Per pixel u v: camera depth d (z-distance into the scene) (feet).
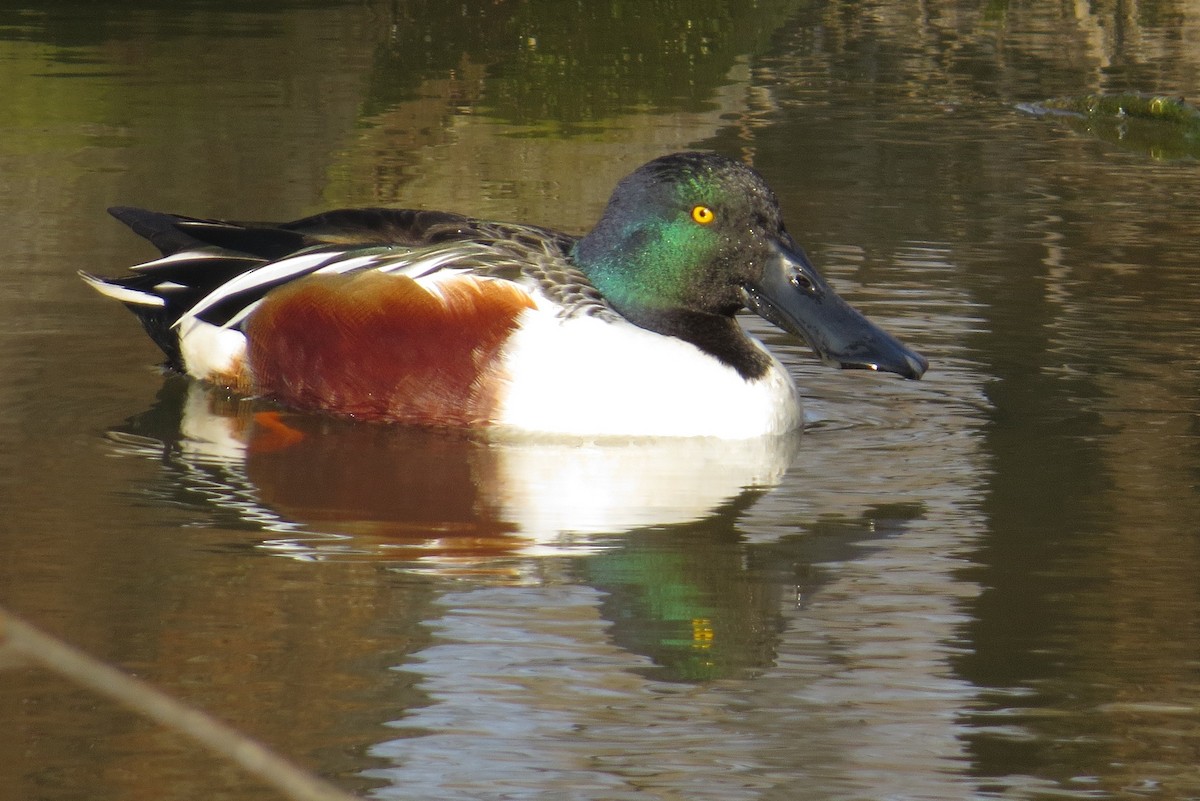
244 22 87.25
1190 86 77.97
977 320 42.75
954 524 29.48
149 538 27.99
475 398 34.73
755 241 35.65
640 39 85.92
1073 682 23.16
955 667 23.57
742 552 28.12
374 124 66.13
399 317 34.96
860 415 36.60
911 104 73.77
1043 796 20.06
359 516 29.48
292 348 35.88
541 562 27.48
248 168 58.59
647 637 24.36
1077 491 31.19
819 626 25.02
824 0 99.60
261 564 26.96
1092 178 60.39
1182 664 23.67
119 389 36.73
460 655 23.58
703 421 34.50
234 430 34.63
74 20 85.92
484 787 19.89
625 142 64.64
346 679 22.71
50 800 19.29
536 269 35.63
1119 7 98.27
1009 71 81.76
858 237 51.11
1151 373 38.81
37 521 28.58
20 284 43.96
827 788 20.16
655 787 20.06
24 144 60.75
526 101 71.20
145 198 53.67
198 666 22.89
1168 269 47.73
